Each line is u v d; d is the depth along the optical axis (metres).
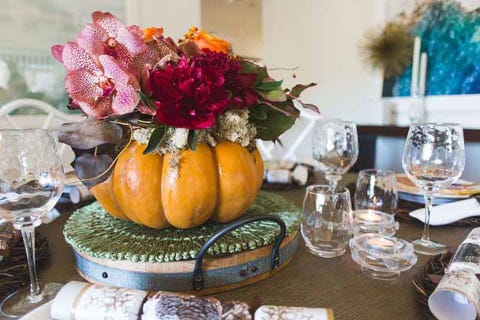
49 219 0.71
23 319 0.34
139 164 0.51
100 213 0.63
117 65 0.46
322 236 0.57
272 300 0.43
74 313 0.34
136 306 0.34
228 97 0.51
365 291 0.45
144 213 0.52
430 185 0.62
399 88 2.14
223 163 0.53
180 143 0.50
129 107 0.47
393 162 2.05
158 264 0.45
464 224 0.70
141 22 2.16
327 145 0.88
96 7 1.97
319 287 0.46
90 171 0.50
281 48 2.95
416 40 1.98
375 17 2.24
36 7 1.78
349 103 2.50
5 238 0.51
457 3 1.83
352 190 0.97
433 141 0.61
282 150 2.08
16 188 0.43
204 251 0.45
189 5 2.39
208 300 0.34
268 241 0.49
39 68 1.82
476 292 0.35
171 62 0.51
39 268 0.52
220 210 0.55
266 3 3.01
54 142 0.47
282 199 0.73
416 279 0.45
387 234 0.60
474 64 1.79
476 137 1.72
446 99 1.92
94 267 0.48
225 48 0.61
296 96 0.59
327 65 2.63
